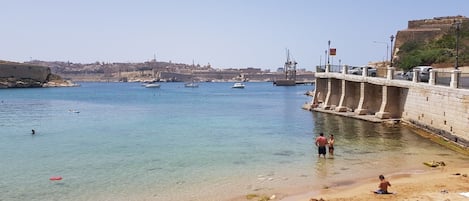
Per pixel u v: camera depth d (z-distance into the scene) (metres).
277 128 41.09
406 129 36.50
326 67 56.09
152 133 38.78
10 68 165.25
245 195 18.17
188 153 28.17
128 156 27.41
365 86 46.31
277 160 25.42
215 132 38.94
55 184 20.59
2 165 24.98
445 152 26.69
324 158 25.73
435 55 72.00
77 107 75.31
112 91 159.88
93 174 22.52
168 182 20.66
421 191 17.38
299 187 19.25
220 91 161.38
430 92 32.72
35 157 27.42
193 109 69.50
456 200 15.84
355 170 22.36
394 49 105.44
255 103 85.31
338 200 16.64
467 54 68.81
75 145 32.19
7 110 68.00
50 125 46.44
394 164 23.50
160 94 135.38
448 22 105.19
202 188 19.50
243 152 28.23
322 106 57.88
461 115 27.38
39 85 178.00
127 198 18.16
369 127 38.72
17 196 18.69
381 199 16.47
